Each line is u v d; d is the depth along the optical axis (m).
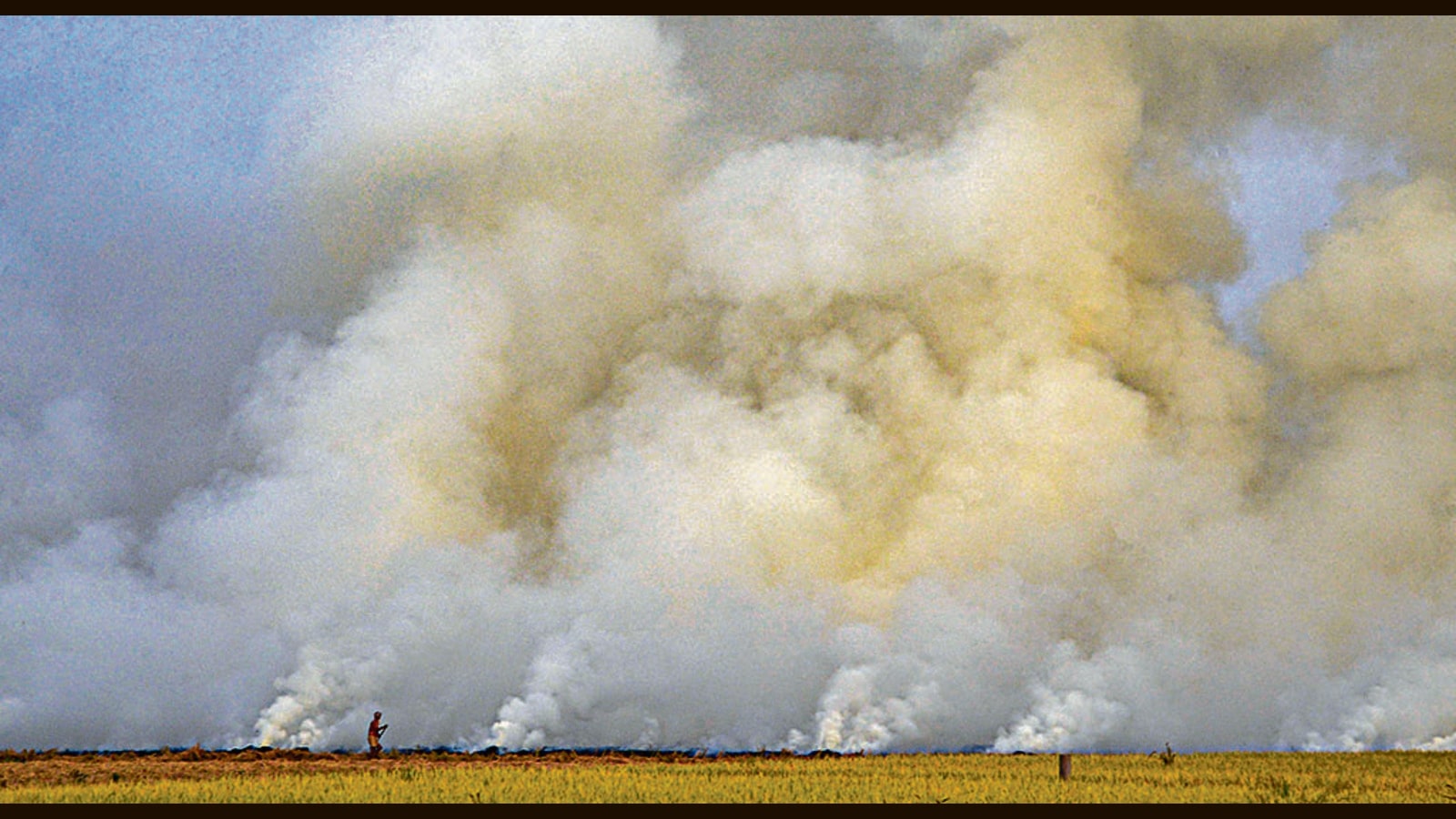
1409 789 187.75
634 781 189.88
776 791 179.50
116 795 173.25
